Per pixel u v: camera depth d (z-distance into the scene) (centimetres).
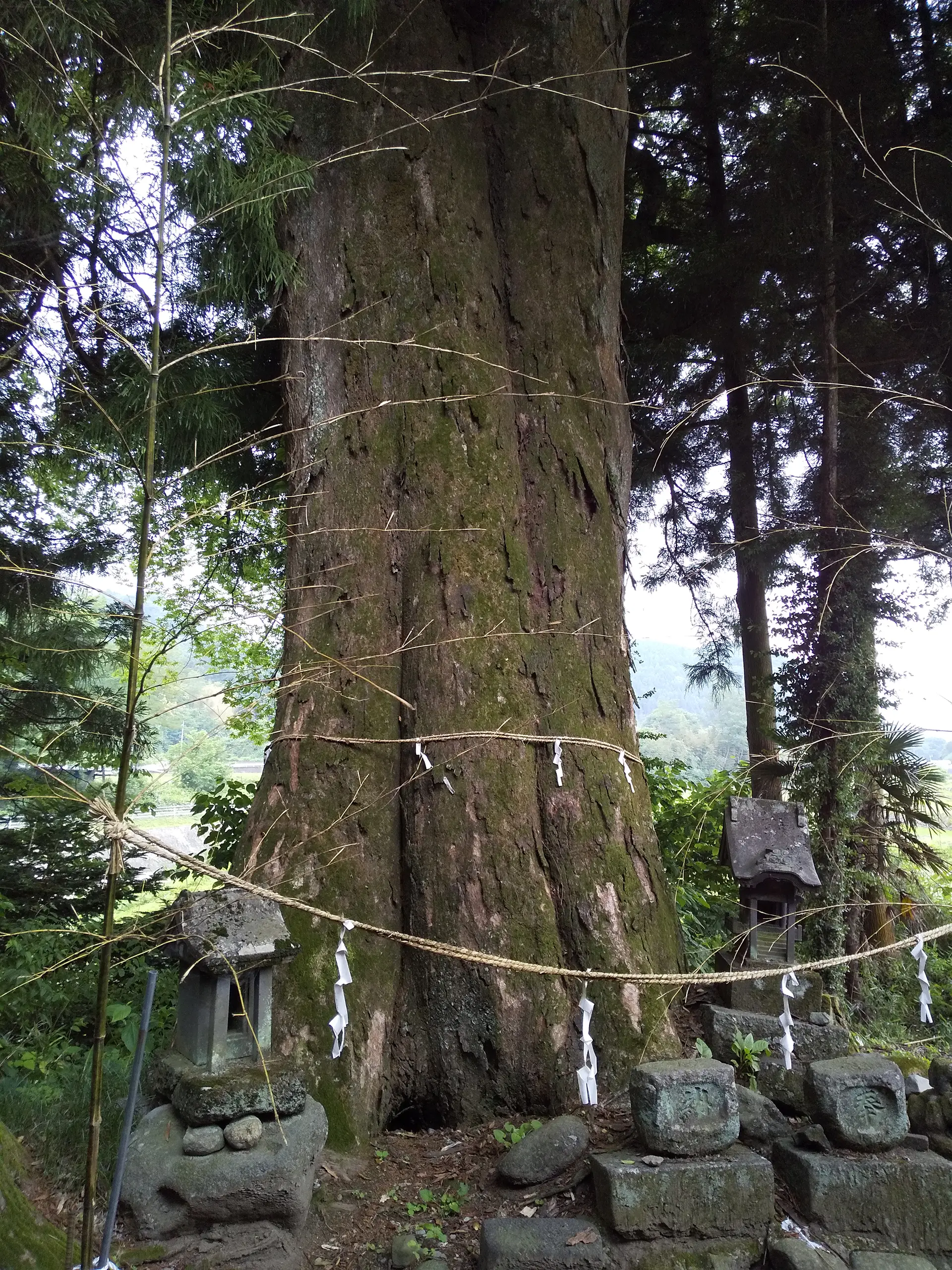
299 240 411
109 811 170
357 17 394
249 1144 239
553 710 363
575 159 429
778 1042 317
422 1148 301
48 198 386
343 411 388
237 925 253
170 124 181
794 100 707
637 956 337
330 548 377
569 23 434
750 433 828
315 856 334
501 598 369
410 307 391
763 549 620
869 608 568
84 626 592
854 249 695
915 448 701
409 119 404
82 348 461
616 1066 316
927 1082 319
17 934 179
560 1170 263
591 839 348
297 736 356
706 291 757
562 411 404
